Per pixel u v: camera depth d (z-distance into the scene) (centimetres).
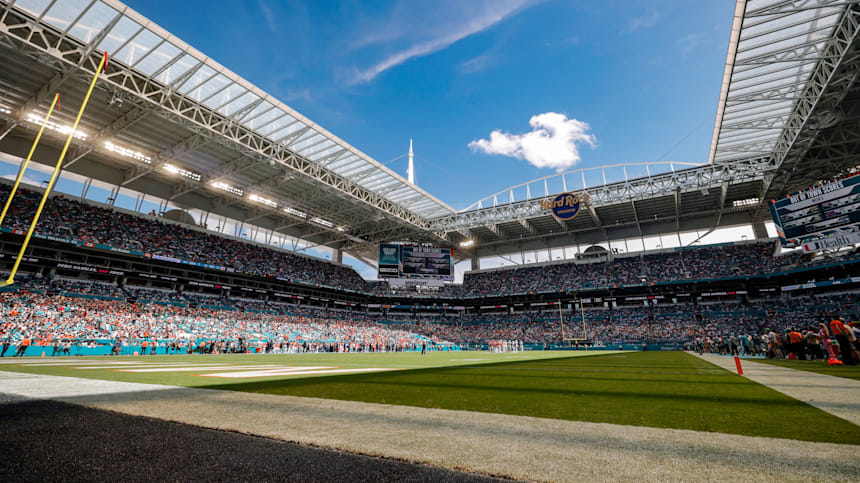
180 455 240
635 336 4903
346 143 3250
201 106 2625
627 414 379
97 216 3706
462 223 4991
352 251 6462
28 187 3400
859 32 1975
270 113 2798
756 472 197
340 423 335
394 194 4359
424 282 5506
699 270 4947
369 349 4584
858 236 2667
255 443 269
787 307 4403
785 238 3022
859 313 3772
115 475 201
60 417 347
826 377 721
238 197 4244
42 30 1947
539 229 5700
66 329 2780
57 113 2728
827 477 187
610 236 5638
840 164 3403
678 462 217
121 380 731
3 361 1577
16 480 189
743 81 2500
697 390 580
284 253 5441
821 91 2389
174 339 3195
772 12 1962
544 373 1038
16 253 3166
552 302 5962
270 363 1708
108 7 1898
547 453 240
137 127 2945
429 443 266
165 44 2139
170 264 4019
